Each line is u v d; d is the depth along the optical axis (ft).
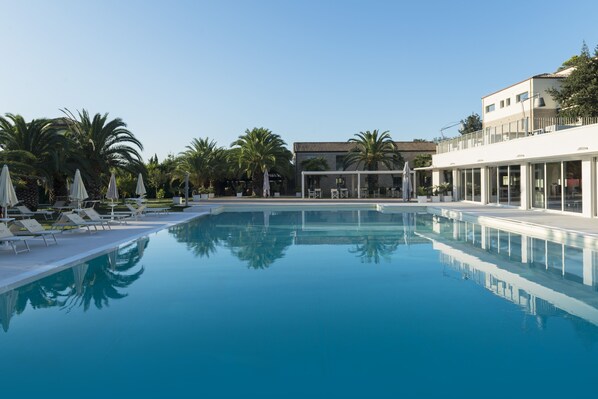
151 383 14.52
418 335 18.48
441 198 108.88
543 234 49.21
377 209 93.56
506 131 84.07
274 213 84.69
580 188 62.75
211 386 14.30
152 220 67.36
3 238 36.04
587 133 57.77
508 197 84.38
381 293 25.12
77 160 81.25
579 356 16.24
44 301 23.84
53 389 14.14
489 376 14.78
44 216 72.95
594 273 29.76
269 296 24.70
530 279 28.12
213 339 18.25
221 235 50.88
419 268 31.78
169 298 24.34
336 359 16.26
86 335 18.78
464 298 23.91
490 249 39.65
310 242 45.03
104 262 34.53
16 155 66.33
